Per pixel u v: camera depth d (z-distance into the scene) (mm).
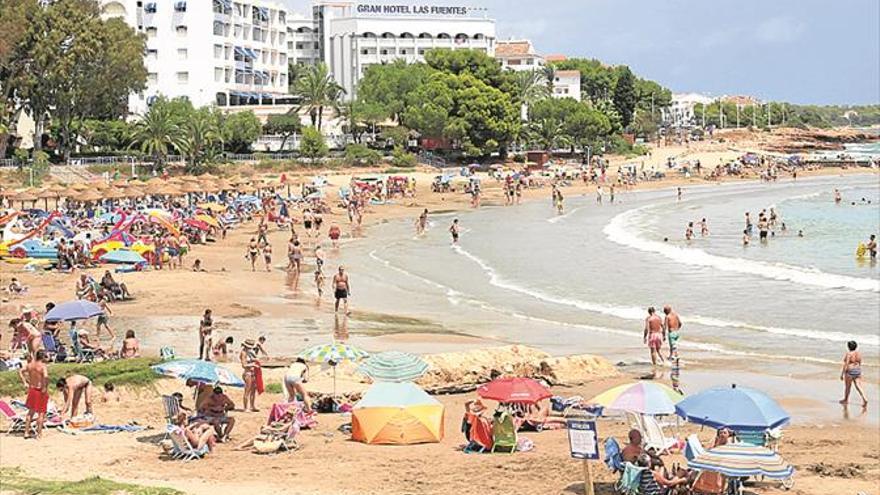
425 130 148375
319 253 52125
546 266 63812
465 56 157000
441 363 31906
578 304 49406
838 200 116562
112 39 116812
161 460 22125
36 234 65625
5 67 111938
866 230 84062
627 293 52719
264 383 30297
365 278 58625
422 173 141500
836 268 60938
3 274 54812
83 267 57812
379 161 144500
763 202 119188
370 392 24578
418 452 22969
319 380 30672
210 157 127375
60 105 117125
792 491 19906
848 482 20891
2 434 24438
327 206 101000
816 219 95125
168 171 124125
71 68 112875
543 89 195250
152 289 50656
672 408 21859
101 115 134125
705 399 20750
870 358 36281
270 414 24984
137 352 33469
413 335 40656
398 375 26781
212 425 23719
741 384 32438
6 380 28078
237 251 70312
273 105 177500
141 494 18484
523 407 26281
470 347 37875
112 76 118500
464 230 88062
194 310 45438
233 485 19953
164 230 70062
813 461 23125
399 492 19531
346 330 41750
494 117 150500
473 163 155625
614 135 196000
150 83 172125
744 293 51906
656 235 82625
